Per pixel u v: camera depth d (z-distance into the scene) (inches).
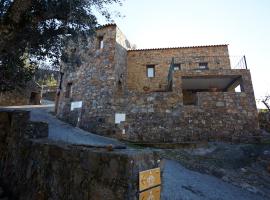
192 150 322.0
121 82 516.4
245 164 271.4
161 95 417.1
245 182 219.9
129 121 412.5
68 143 130.1
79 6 210.8
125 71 558.6
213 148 328.8
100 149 96.2
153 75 572.4
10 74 212.7
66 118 500.1
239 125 376.5
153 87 548.4
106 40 514.6
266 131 428.8
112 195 75.3
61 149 112.1
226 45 559.2
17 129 164.2
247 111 384.8
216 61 543.5
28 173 136.9
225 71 422.3
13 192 144.6
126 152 81.4
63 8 205.0
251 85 403.2
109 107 441.1
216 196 174.6
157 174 86.9
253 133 368.8
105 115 437.7
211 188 192.1
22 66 223.8
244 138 363.6
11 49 193.3
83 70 520.4
